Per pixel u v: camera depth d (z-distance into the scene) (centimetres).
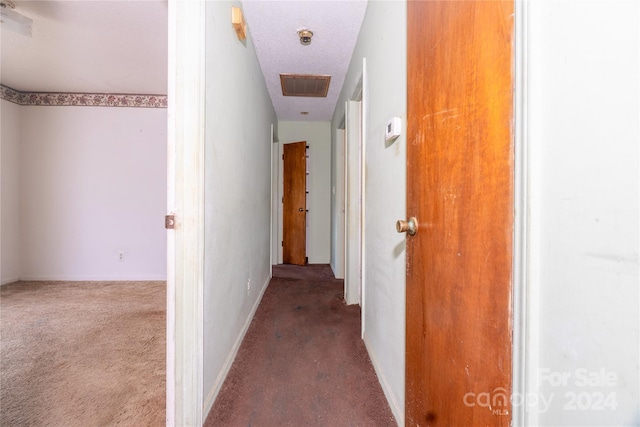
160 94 358
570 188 44
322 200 478
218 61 141
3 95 330
